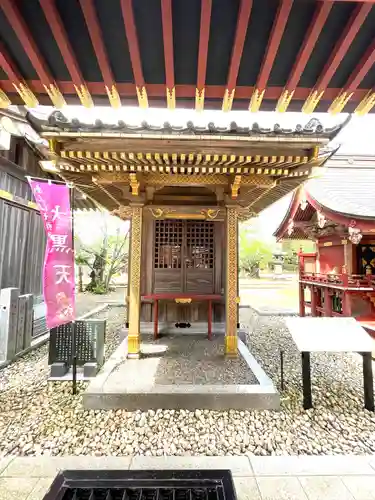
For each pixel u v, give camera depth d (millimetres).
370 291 7609
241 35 1799
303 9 1724
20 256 7199
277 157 4121
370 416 3754
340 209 7148
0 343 5469
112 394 3828
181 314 7082
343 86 2248
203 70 2037
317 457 2965
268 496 2459
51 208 4492
